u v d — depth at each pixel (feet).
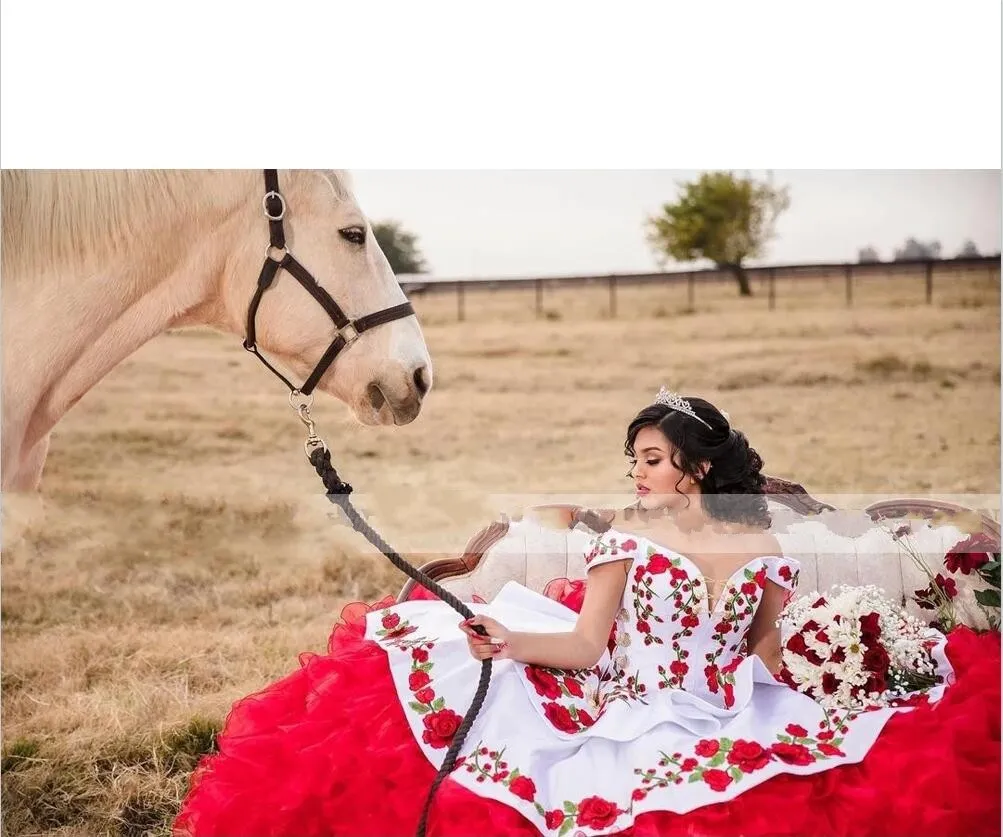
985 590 6.88
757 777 4.88
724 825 4.73
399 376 7.31
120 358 7.03
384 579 10.36
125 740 8.21
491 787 4.93
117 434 12.50
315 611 9.95
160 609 9.87
